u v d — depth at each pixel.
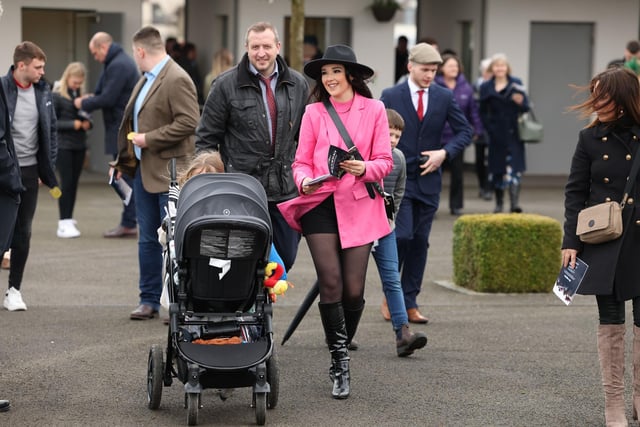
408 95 10.52
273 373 7.63
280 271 7.56
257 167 9.28
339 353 8.16
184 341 7.57
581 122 27.34
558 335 10.44
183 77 10.58
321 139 8.18
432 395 8.26
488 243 12.57
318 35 27.02
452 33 28.69
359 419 7.61
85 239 16.00
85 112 16.17
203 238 7.22
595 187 7.44
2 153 8.07
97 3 24.28
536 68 27.05
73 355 9.30
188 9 31.52
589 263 7.34
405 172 9.75
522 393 8.35
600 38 26.95
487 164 21.61
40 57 11.16
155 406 7.73
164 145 10.50
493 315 11.38
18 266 11.06
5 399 7.95
